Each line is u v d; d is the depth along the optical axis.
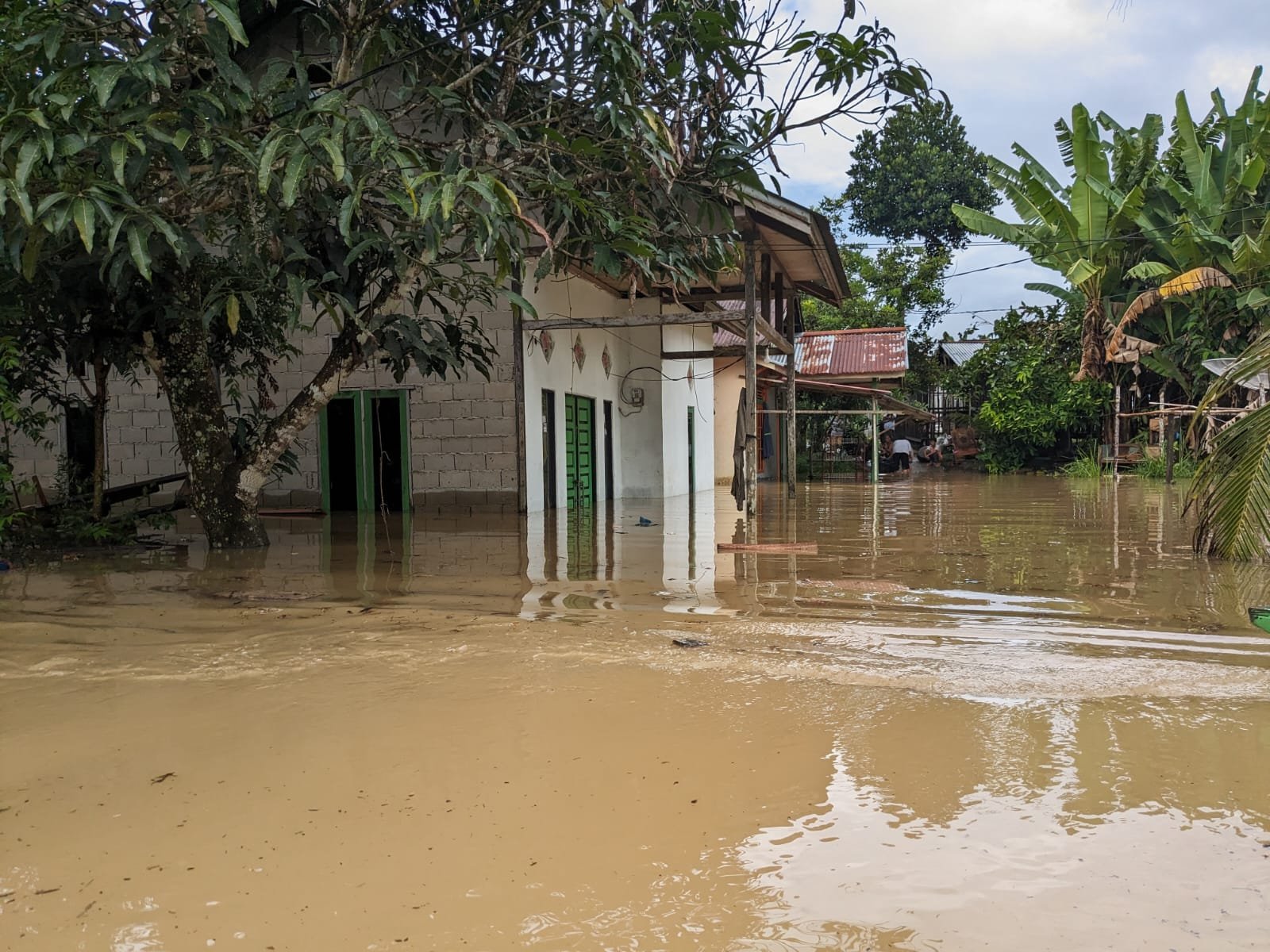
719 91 8.35
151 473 13.54
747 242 13.30
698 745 3.31
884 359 26.36
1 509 8.87
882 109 8.13
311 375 13.36
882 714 3.66
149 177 6.68
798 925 2.16
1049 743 3.34
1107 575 7.27
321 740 3.37
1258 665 4.40
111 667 4.38
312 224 7.95
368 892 2.32
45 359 9.61
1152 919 2.19
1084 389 27.64
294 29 11.09
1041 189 21.11
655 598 6.23
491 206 5.85
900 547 9.34
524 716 3.62
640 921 2.18
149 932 2.15
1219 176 20.08
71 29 5.58
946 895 2.30
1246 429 6.85
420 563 7.96
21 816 2.76
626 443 17.98
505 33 8.20
